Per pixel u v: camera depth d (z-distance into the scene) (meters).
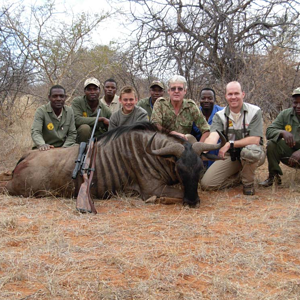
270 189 5.77
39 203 4.85
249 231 3.84
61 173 5.12
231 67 10.62
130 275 2.90
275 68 9.73
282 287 2.74
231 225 4.05
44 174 5.16
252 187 5.41
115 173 5.20
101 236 3.68
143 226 4.00
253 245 3.48
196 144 4.87
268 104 9.53
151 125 5.35
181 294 2.63
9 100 11.15
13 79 9.91
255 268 3.03
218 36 10.83
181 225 4.04
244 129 5.45
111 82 7.84
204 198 5.26
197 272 2.97
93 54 11.47
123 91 5.99
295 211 4.48
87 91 6.97
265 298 2.58
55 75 11.20
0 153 7.62
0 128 9.23
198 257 3.21
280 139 5.91
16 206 4.66
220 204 4.91
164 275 2.89
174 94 5.49
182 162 4.67
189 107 5.65
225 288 2.70
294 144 5.63
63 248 3.35
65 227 3.89
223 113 5.55
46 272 2.88
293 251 3.35
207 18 10.77
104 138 5.41
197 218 4.29
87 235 3.71
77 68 11.82
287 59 9.89
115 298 2.56
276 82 9.55
